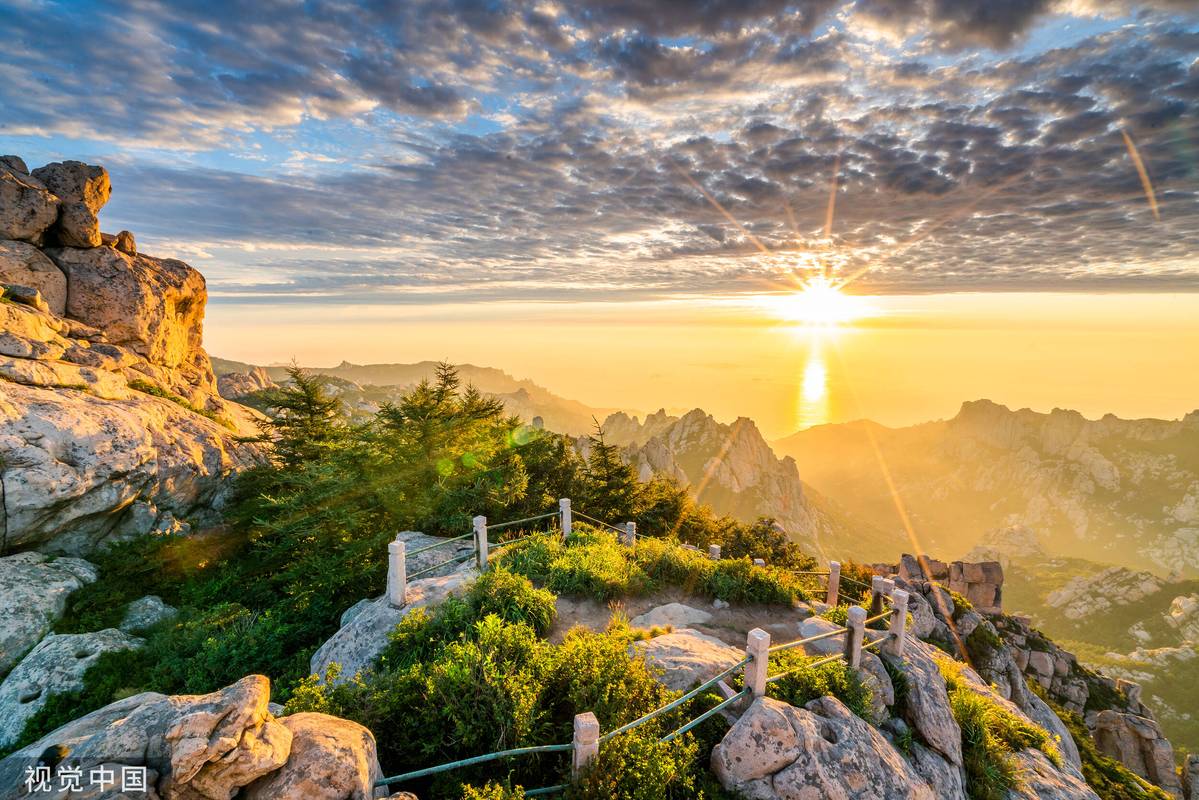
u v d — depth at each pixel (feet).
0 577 54.95
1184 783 94.99
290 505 64.18
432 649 32.07
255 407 158.61
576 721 21.66
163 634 52.80
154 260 115.65
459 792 21.65
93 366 84.38
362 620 37.81
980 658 89.04
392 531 62.85
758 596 45.75
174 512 78.02
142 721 17.58
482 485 67.46
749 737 24.59
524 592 37.65
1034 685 99.86
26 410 61.57
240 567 71.15
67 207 94.22
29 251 89.45
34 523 59.88
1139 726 96.84
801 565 121.80
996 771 34.09
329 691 25.29
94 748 16.75
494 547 50.57
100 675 46.37
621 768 21.33
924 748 31.81
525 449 88.69
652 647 33.53
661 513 112.27
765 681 28.17
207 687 41.29
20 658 50.21
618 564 46.42
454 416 74.38
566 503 54.60
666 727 25.84
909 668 35.53
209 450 87.35
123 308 99.30
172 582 67.46
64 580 58.44
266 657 43.80
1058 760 39.50
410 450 70.18
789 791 23.54
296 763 17.37
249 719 16.84
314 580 55.93
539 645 29.66
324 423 82.02
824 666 31.76
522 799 19.88
